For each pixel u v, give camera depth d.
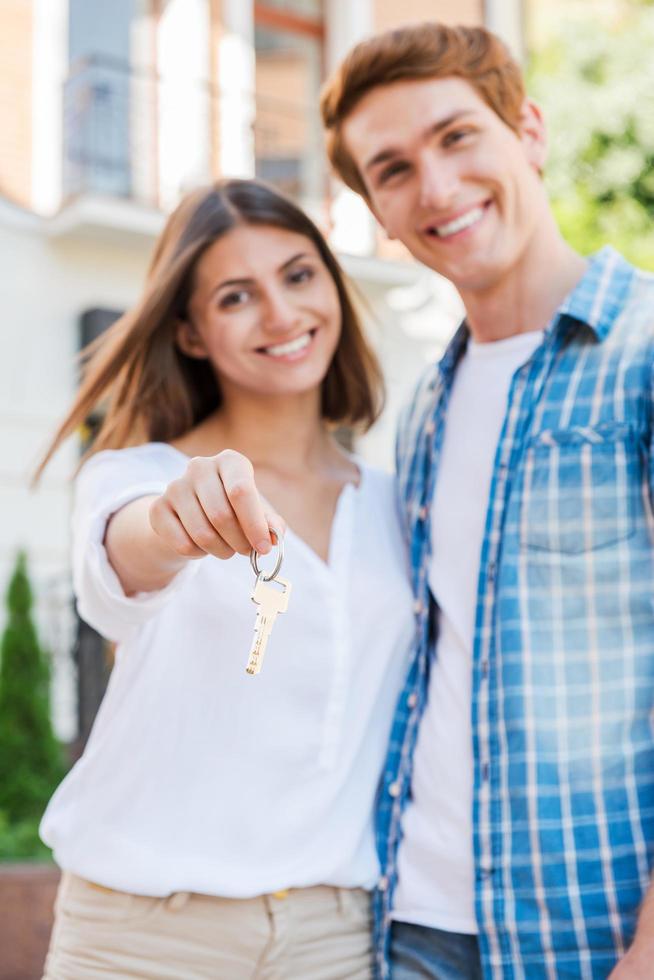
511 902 1.92
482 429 2.20
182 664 2.04
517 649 1.96
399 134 2.17
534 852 1.90
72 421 2.43
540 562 1.97
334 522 2.27
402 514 2.39
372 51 2.18
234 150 8.87
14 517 7.72
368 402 2.60
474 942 2.02
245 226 2.28
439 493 2.23
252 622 2.06
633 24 10.30
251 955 2.01
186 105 8.73
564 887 1.88
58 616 7.55
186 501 1.53
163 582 1.79
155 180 8.62
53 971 2.07
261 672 2.06
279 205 2.32
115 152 8.51
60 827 2.07
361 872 2.11
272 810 2.04
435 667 2.15
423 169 2.16
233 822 2.02
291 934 2.03
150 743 2.03
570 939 1.88
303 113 9.12
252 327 2.28
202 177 8.73
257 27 9.13
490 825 1.95
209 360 2.43
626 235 9.66
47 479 7.83
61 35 8.46
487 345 2.24
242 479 1.48
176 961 1.99
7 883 4.52
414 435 2.41
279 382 2.30
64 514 7.88
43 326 8.00
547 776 1.91
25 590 6.51
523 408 2.06
